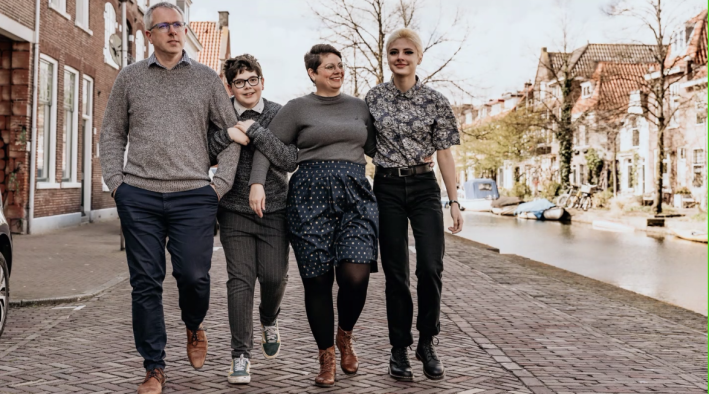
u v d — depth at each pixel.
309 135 4.21
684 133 36.22
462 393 4.11
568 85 40.84
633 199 35.47
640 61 33.81
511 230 25.00
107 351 5.17
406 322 4.41
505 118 49.00
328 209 4.20
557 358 5.09
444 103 4.43
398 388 4.20
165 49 3.98
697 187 35.00
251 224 4.33
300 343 5.49
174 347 5.31
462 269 10.95
